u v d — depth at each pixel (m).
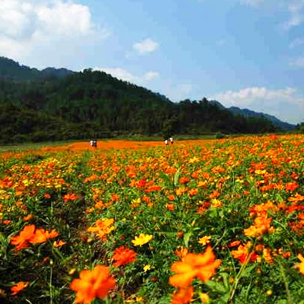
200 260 1.51
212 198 4.78
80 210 7.94
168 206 4.36
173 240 3.79
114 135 98.44
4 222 5.25
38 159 22.98
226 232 3.56
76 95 175.00
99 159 17.45
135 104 160.88
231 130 139.12
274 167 7.30
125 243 4.58
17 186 7.62
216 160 9.76
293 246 3.09
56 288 3.59
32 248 4.45
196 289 2.42
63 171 12.23
